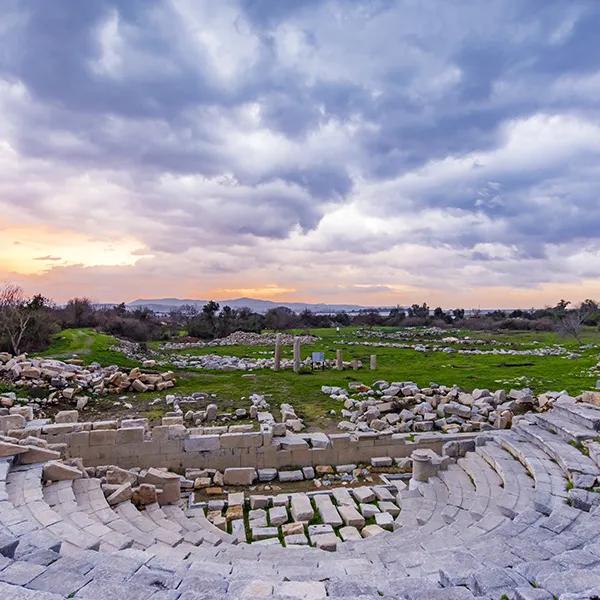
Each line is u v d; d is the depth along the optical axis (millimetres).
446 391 24422
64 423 17016
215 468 16359
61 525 9078
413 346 56688
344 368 35656
